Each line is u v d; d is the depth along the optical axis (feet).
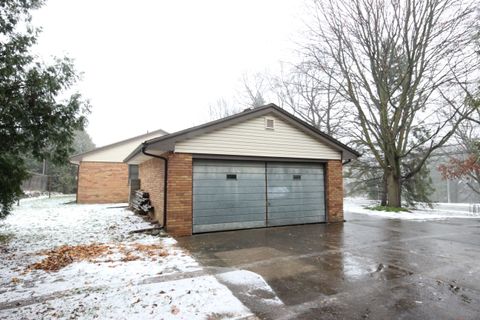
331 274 14.52
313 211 32.58
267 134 29.78
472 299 11.30
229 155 27.50
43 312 10.08
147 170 36.04
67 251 18.74
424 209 56.54
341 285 12.96
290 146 31.04
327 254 18.61
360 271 14.99
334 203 33.63
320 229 28.71
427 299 11.34
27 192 71.05
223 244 21.57
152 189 32.42
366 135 50.29
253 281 13.43
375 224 32.32
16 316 9.78
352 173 69.41
